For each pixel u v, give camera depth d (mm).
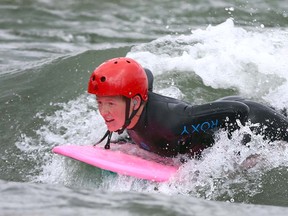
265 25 41875
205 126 20609
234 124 20875
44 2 49750
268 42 29906
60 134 24906
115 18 46062
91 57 30781
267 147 21875
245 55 28391
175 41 31234
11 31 43031
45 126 25438
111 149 22203
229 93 26891
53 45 40125
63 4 49375
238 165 21188
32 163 23250
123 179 20453
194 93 26703
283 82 27047
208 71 27859
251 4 46500
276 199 19797
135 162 20969
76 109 26266
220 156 21141
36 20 45531
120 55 30781
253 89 27000
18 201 15945
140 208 15578
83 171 21359
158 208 15641
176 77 27641
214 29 30734
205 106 20422
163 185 20125
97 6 49062
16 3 49219
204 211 15898
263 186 20453
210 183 20453
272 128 22062
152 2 48906
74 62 30391
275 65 27859
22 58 36250
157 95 21125
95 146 22125
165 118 20625
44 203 15797
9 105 26969
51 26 44219
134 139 21875
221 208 16422
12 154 23875
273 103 25875
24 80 29219
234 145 21266
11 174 22609
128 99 20219
